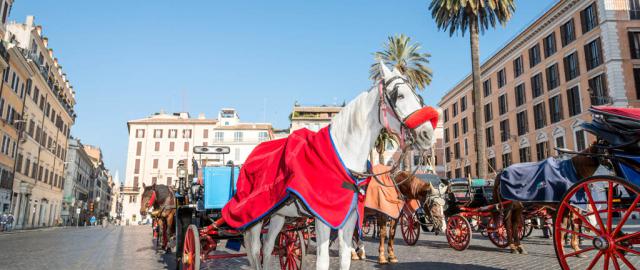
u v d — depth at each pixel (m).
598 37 31.72
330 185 3.84
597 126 5.28
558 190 8.38
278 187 4.09
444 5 24.53
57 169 53.31
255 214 4.37
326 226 3.72
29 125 40.84
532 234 17.02
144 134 80.25
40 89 43.69
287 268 6.77
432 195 9.81
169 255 11.39
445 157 58.94
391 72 3.93
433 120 3.63
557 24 36.38
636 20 30.94
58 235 23.97
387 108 3.78
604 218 21.47
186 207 7.20
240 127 73.25
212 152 8.84
